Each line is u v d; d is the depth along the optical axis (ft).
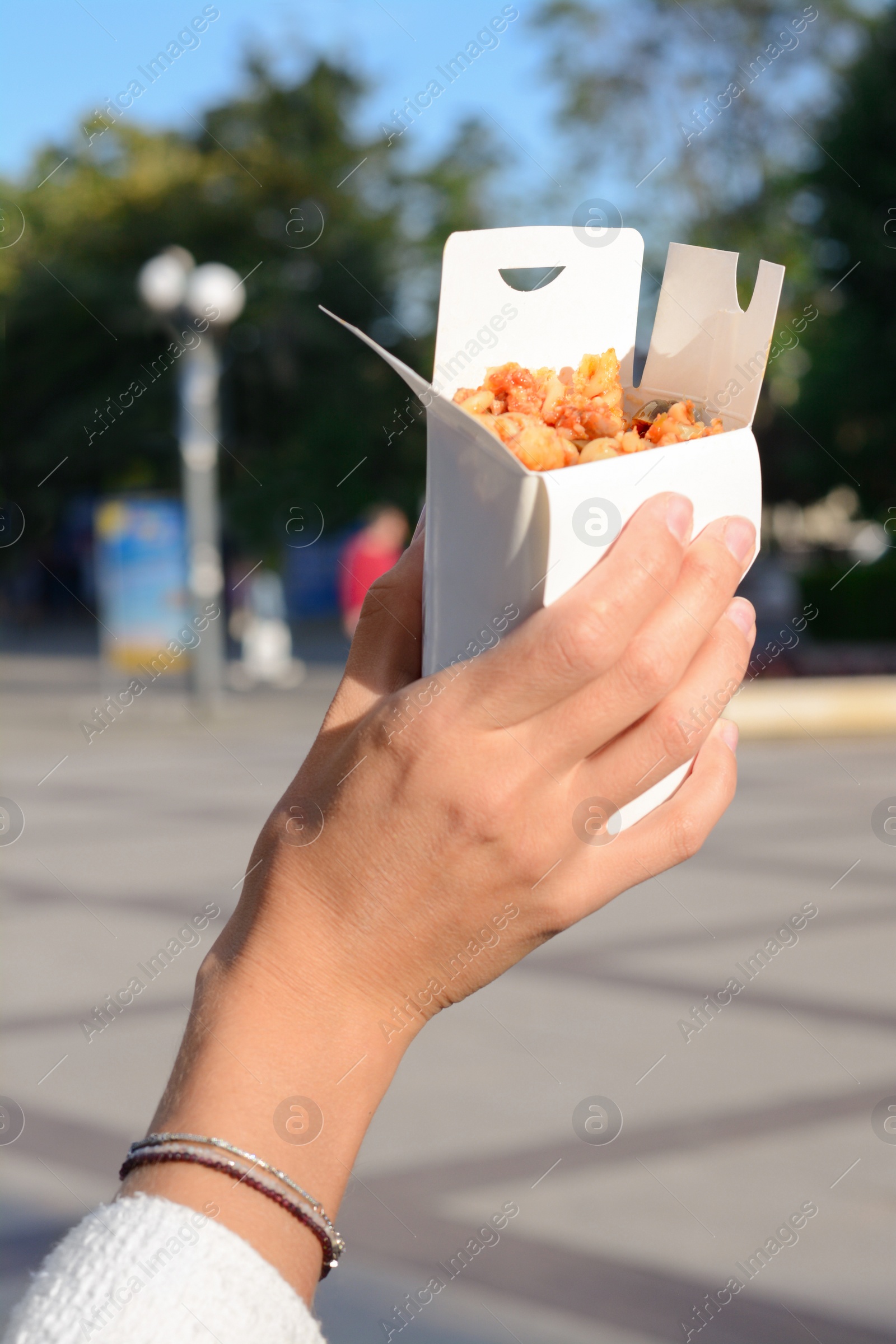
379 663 3.30
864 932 24.82
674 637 2.61
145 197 120.16
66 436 123.54
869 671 71.36
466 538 3.23
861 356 87.56
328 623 127.95
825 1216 13.80
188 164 122.01
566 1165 15.08
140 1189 2.55
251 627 79.61
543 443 3.53
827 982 21.74
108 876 30.50
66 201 125.49
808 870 30.50
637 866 2.71
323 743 3.07
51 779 46.50
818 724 59.72
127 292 118.62
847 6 90.74
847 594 89.10
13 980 22.50
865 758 50.78
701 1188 14.48
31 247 125.29
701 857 32.22
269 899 2.67
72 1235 2.50
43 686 79.46
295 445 113.29
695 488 3.31
